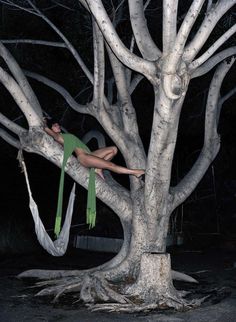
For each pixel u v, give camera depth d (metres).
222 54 9.47
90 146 19.52
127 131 10.12
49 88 15.26
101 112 9.63
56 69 14.63
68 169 9.10
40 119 8.99
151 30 12.90
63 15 13.40
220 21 10.42
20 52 13.68
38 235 8.20
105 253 14.92
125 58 7.97
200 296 9.23
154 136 8.37
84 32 12.65
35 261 13.45
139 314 7.89
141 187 9.68
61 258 13.98
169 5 7.29
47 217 18.25
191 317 7.68
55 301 8.66
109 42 7.93
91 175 8.61
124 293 8.80
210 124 10.66
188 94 15.39
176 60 7.52
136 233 9.54
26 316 7.72
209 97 10.60
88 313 7.91
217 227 19.16
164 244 9.62
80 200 19.48
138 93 15.71
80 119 16.64
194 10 7.18
